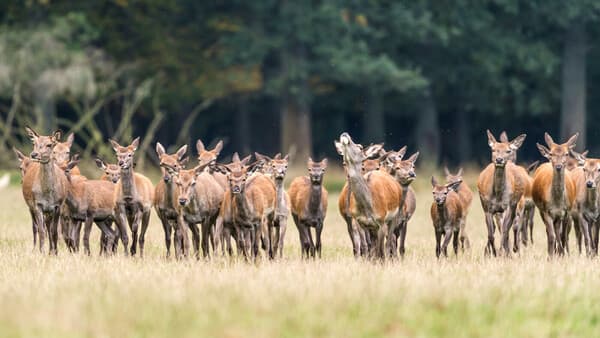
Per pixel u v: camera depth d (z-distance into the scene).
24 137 140.50
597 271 50.59
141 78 158.75
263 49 157.75
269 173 65.44
